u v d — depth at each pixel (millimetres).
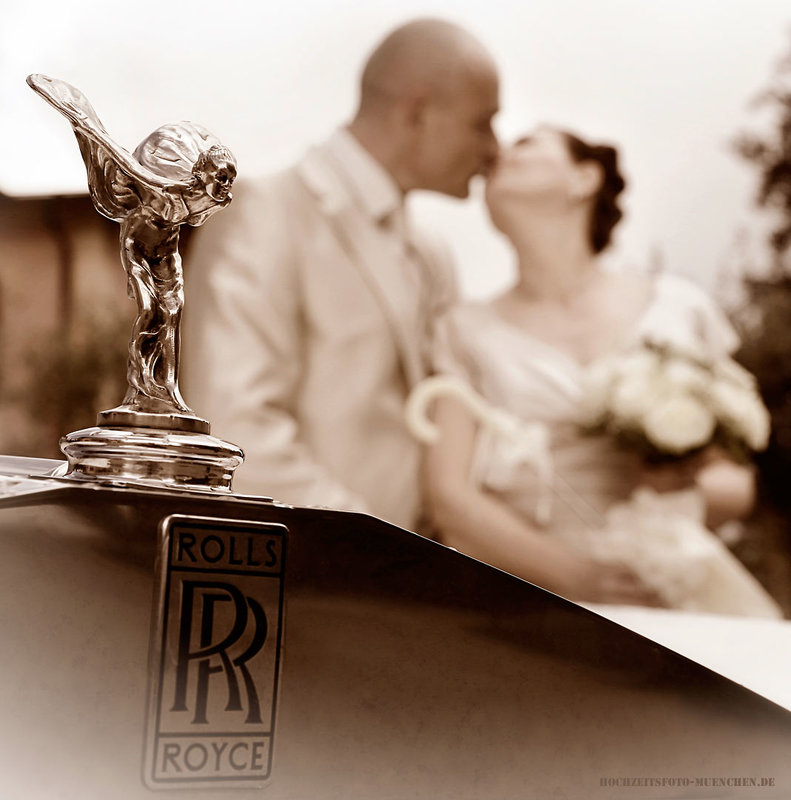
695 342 2328
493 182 2346
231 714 261
